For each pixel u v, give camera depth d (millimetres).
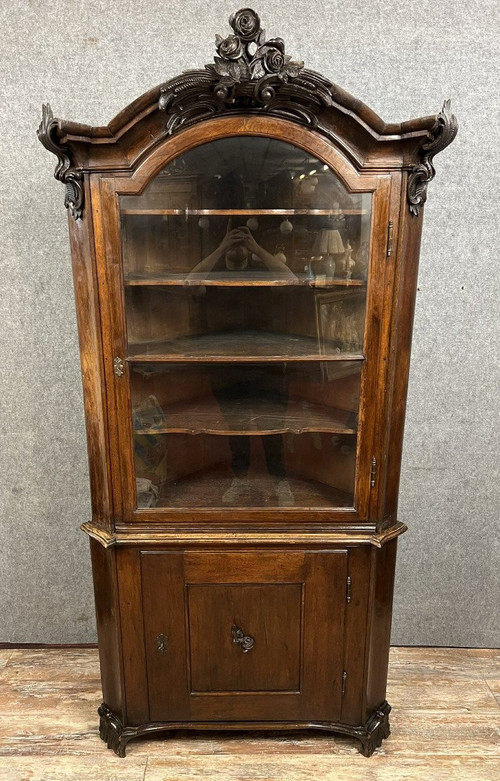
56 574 1883
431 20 1494
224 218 1208
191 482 1392
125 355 1243
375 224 1173
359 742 1517
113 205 1161
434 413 1740
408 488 1799
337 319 1260
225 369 1313
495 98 1530
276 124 1131
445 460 1774
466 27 1496
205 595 1393
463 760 1459
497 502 1801
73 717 1605
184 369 1306
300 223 1205
